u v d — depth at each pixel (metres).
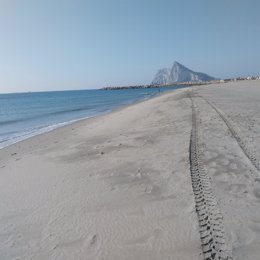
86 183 6.00
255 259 3.12
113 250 3.59
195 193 4.91
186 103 21.59
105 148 9.08
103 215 4.51
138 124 13.49
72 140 11.80
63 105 49.34
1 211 5.06
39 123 22.45
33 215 4.78
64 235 4.06
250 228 3.71
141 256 3.42
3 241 4.08
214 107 16.98
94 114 27.73
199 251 3.37
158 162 6.82
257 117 12.15
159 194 5.04
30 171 7.49
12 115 31.61
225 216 4.06
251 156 6.71
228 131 9.56
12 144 13.12
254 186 5.00
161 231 3.88
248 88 43.22
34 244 3.92
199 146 7.86
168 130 10.65
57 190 5.79
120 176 6.18
